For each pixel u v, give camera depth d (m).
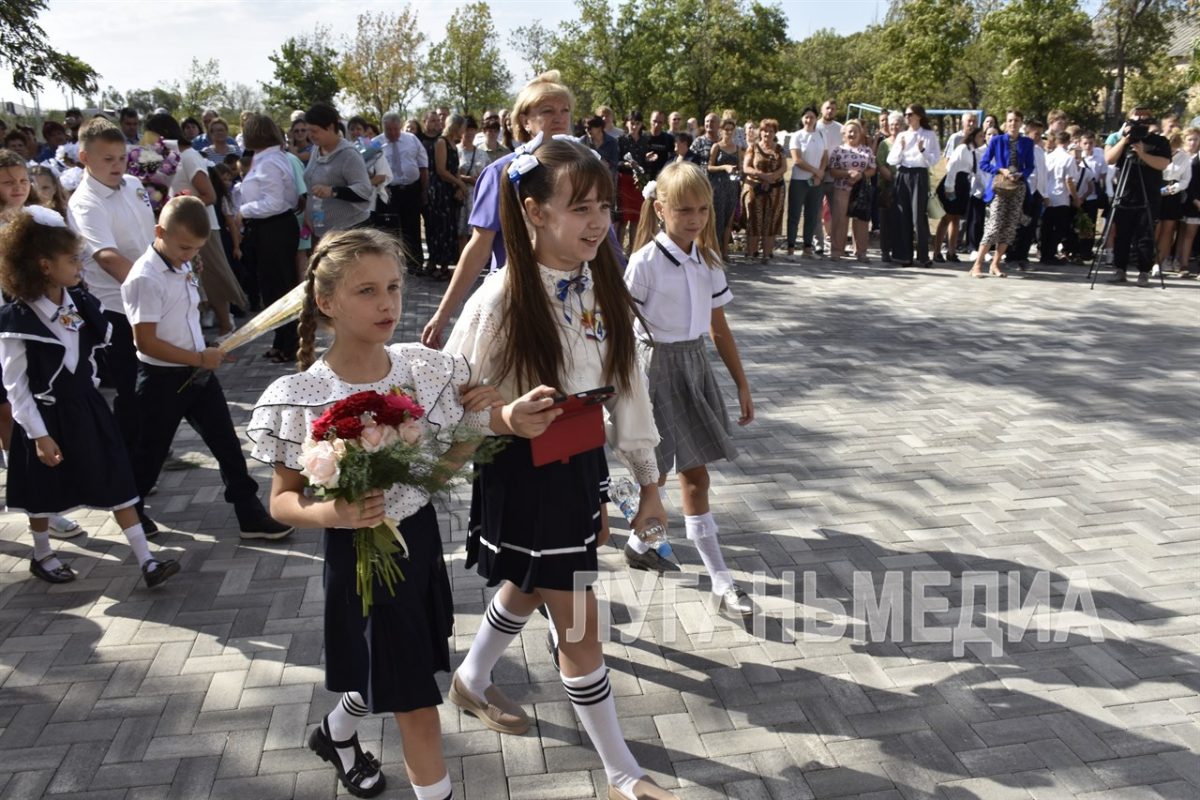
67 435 3.81
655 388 3.54
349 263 2.20
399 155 10.79
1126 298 10.20
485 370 2.60
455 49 42.00
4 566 4.18
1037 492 4.90
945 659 3.44
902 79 40.22
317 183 7.94
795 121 46.78
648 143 12.14
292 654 3.47
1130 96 37.88
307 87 37.03
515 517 2.55
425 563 2.38
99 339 4.01
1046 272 11.98
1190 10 31.59
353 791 2.73
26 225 3.71
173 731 3.03
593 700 2.63
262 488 5.06
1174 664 3.40
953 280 11.27
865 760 2.91
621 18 43.25
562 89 3.51
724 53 42.88
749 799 2.74
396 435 2.12
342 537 2.33
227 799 2.73
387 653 2.32
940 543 4.34
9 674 3.34
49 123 11.05
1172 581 3.99
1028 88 34.88
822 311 9.37
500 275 2.61
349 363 2.32
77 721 3.08
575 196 2.45
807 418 6.09
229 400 6.51
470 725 3.07
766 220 12.34
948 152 13.66
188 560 4.22
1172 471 5.19
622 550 4.32
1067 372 7.19
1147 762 2.89
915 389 6.73
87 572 4.12
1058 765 2.88
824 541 4.37
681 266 3.50
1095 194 12.58
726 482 5.05
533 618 3.74
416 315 9.10
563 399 2.40
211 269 7.58
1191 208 11.48
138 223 4.88
